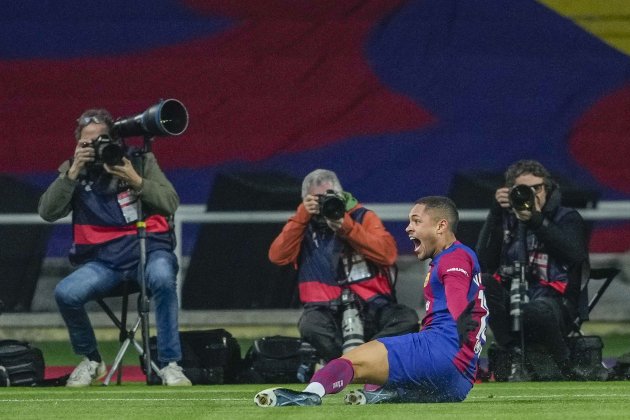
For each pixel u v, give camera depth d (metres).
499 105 45.34
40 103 44.41
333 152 45.16
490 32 45.41
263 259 44.12
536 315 31.56
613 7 45.34
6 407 22.42
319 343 31.92
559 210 32.53
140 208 31.02
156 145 44.44
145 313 30.98
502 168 45.22
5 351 31.52
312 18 45.19
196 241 44.12
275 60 45.12
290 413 19.23
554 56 45.47
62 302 31.09
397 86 45.25
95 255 31.73
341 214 31.23
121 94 44.81
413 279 44.66
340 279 32.09
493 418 18.25
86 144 30.81
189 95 44.94
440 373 20.47
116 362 31.55
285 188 44.47
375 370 20.45
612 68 45.41
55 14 44.66
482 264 32.97
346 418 18.22
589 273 32.56
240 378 32.53
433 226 20.89
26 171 44.16
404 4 45.28
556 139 45.31
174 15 45.00
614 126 45.34
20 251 43.88
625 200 45.00
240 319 43.78
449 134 45.22
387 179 45.06
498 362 32.31
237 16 45.09
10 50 44.41
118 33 44.84
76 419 19.44
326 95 45.22
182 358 32.19
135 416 19.75
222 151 44.72
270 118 45.00
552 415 18.84
